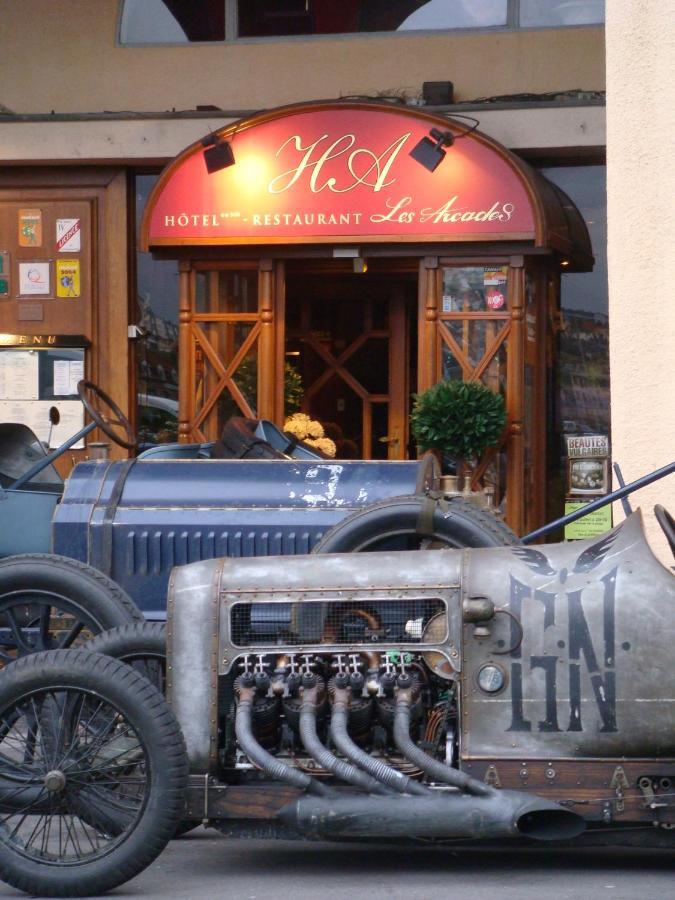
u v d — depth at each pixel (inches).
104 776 193.0
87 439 430.6
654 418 300.0
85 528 262.4
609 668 184.2
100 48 434.9
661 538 295.4
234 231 407.5
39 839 212.2
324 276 454.6
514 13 420.2
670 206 299.6
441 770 183.0
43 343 430.6
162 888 191.2
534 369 417.1
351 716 191.0
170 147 420.8
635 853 211.5
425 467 264.8
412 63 424.8
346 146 401.4
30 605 251.9
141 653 212.5
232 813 190.4
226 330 420.2
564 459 425.4
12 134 425.4
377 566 194.2
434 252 405.1
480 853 212.4
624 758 184.1
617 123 303.4
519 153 412.5
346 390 466.3
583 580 187.6
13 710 189.2
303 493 262.1
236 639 194.7
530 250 398.6
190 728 193.3
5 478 291.1
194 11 433.1
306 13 429.7
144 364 433.7
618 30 303.0
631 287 302.2
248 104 431.2
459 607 189.2
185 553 260.7
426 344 407.5
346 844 219.8
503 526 240.4
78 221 431.2
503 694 186.9
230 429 286.5
